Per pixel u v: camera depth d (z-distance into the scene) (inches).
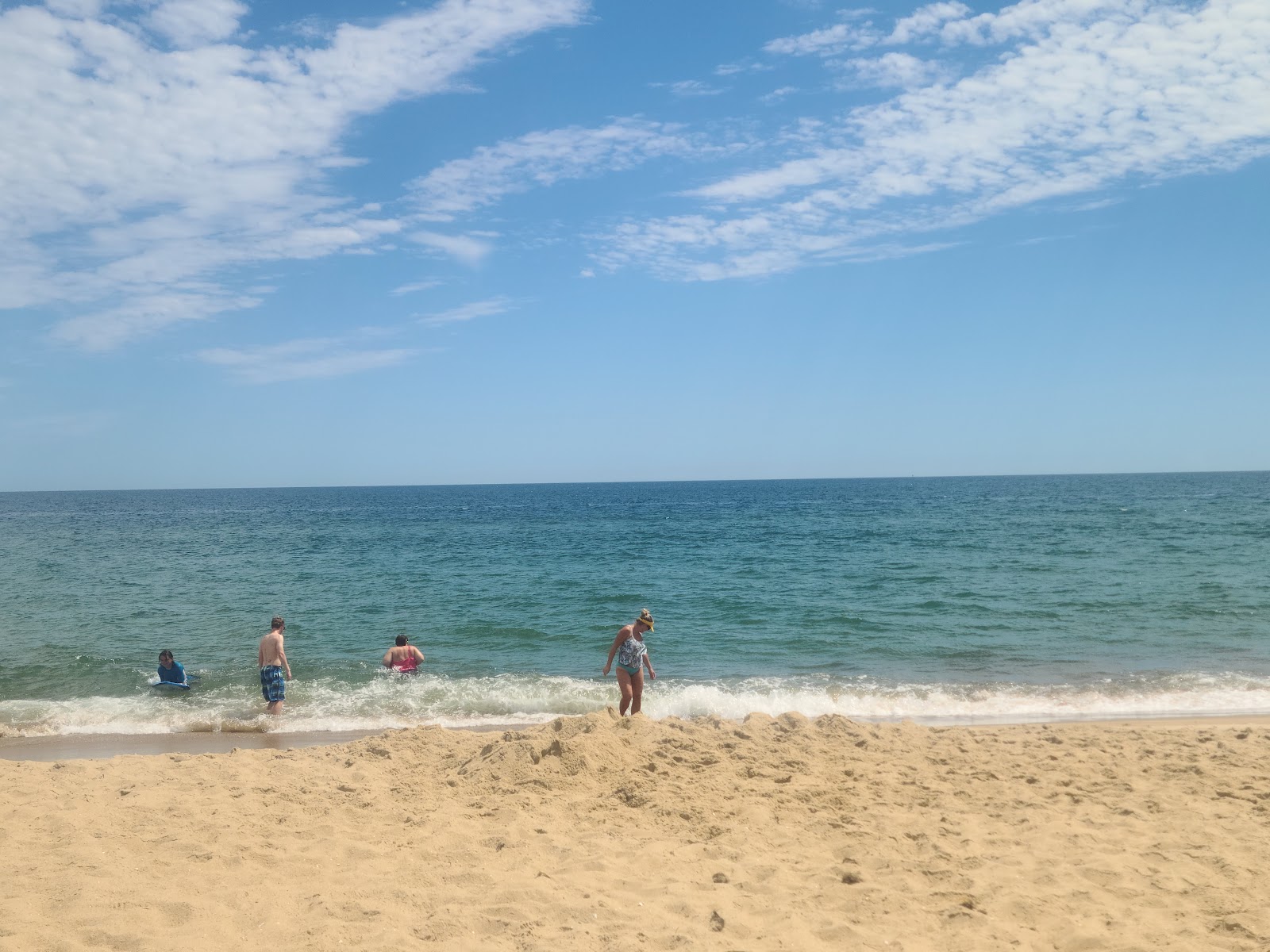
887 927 167.8
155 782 267.6
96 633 695.1
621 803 242.1
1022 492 4500.5
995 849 207.3
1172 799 243.0
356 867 197.2
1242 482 5713.6
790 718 322.7
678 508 3449.8
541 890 181.3
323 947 157.0
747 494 5393.7
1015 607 772.6
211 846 207.2
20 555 1407.5
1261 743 307.6
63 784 266.2
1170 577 941.8
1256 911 170.4
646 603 837.8
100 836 214.8
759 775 264.8
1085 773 270.5
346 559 1301.7
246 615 781.9
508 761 266.2
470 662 592.7
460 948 157.2
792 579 1000.2
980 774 268.7
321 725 430.6
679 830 222.4
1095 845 208.4
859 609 779.4
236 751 314.0
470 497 5777.6
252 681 531.8
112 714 451.2
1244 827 218.2
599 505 3882.9
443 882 188.9
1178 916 169.9
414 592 924.6
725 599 854.5
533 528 2160.4
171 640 665.6
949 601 816.3
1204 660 555.8
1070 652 589.0
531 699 477.1
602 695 485.7
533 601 854.5
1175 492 3912.4
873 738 309.0
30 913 167.8
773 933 164.1
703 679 528.7
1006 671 538.6
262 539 1776.6
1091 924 167.0
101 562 1283.2
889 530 1817.2
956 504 3216.0
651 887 185.3
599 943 158.7
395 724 431.8
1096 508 2630.4
